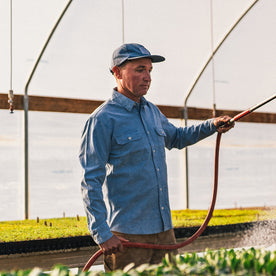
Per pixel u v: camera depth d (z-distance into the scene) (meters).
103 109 2.47
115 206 2.44
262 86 9.16
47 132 7.98
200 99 8.98
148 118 2.55
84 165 2.42
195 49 8.18
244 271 1.64
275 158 10.26
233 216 7.88
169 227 2.50
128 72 2.47
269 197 10.09
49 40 7.01
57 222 7.16
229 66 8.70
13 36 6.92
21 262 5.39
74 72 7.70
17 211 7.69
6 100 7.36
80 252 5.98
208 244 6.42
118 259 2.41
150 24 7.56
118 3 7.07
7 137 7.70
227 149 9.73
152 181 2.45
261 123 9.55
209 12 7.62
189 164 9.35
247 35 8.27
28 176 7.59
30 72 7.28
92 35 7.35
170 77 8.46
